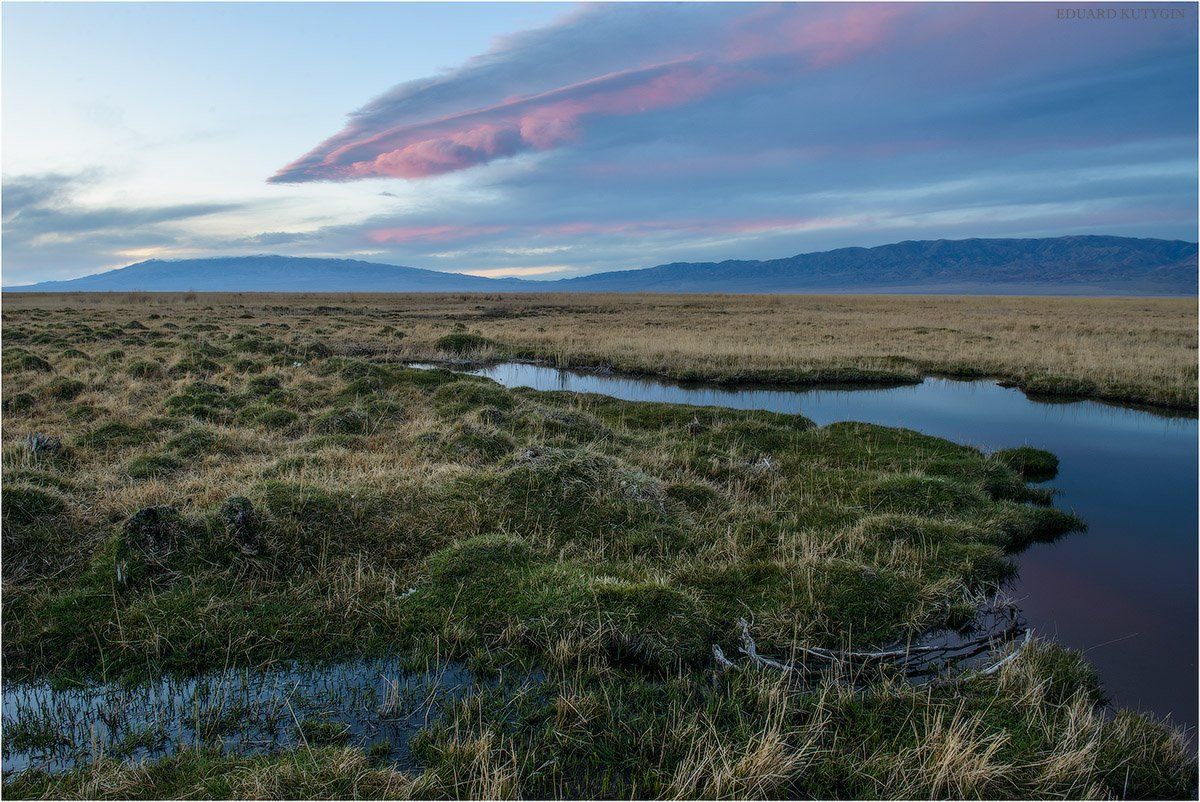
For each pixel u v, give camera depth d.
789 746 4.89
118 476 9.70
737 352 28.14
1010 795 4.50
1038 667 5.98
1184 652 6.67
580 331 39.47
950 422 17.64
